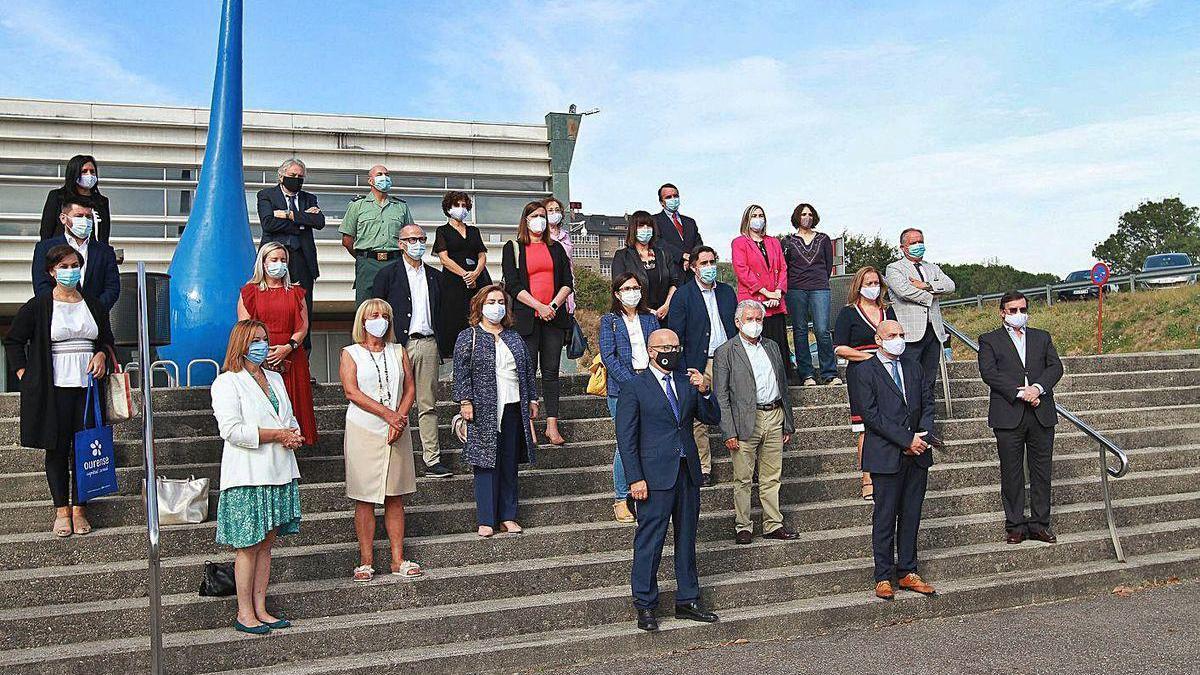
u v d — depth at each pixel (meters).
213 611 6.44
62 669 5.89
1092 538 8.63
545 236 9.16
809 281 10.77
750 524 8.09
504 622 6.79
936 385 11.25
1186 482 9.96
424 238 8.36
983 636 6.95
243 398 6.22
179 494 7.18
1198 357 12.76
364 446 6.93
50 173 14.62
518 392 7.82
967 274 52.44
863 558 8.20
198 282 10.24
